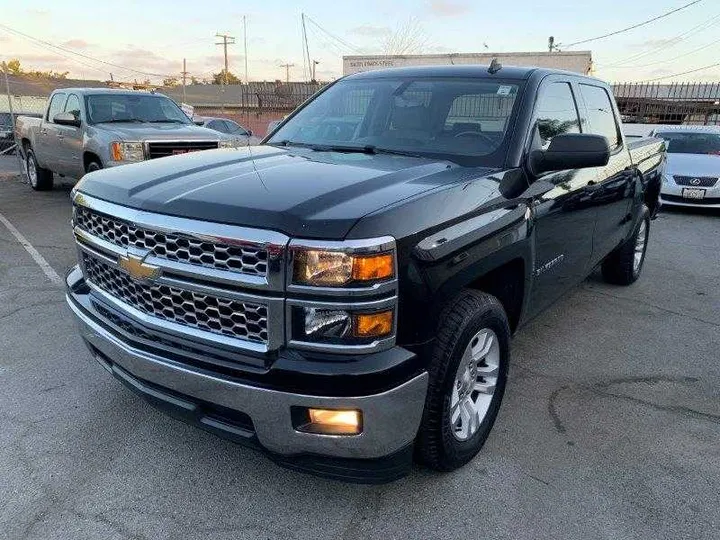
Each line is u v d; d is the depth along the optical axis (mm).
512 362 4172
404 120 3584
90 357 3992
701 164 10781
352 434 2201
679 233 9086
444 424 2578
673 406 3602
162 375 2420
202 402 2383
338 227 2090
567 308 5355
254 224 2152
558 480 2836
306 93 31375
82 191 2848
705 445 3178
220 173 2703
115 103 9688
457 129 3408
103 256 2691
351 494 2699
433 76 3811
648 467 2963
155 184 2602
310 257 2074
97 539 2398
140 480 2760
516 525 2531
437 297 2361
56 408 3350
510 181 3025
